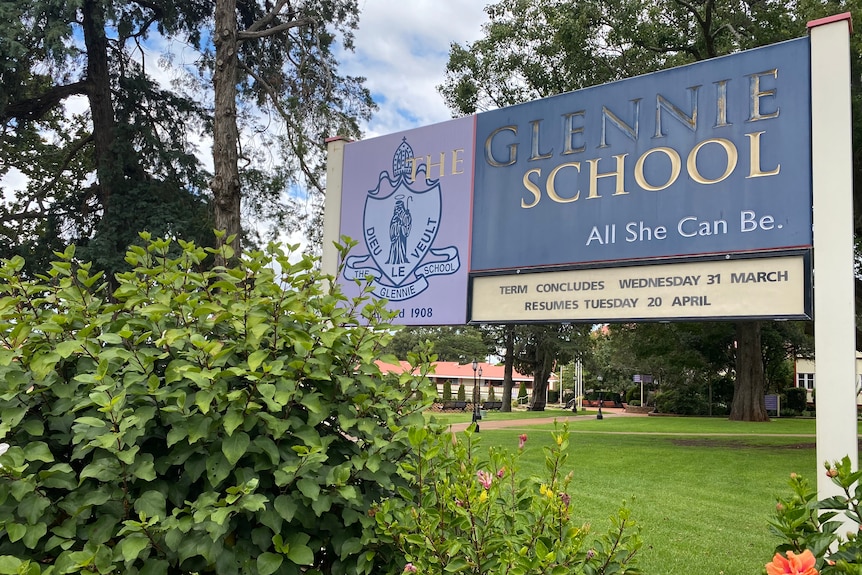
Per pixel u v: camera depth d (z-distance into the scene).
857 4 13.45
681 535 6.31
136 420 2.07
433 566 2.19
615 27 18.33
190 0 17.92
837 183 4.43
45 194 19.22
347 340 2.78
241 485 2.09
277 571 2.22
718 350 36.84
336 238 7.31
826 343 4.28
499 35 20.11
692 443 15.79
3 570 1.82
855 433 4.08
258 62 17.08
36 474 2.13
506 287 6.04
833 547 3.86
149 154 18.17
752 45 17.08
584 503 7.82
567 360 44.59
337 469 2.32
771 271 4.72
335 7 15.84
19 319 2.51
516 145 6.16
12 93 16.20
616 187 5.51
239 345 2.53
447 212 6.53
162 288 2.73
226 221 11.72
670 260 5.14
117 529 2.18
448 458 2.63
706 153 5.10
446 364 76.12
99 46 18.05
